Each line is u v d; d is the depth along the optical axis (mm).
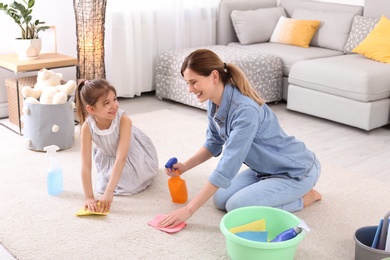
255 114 2268
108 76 4453
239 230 2242
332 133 3832
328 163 3248
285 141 2465
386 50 4145
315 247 2262
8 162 3107
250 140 2266
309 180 2521
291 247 2021
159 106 4406
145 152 2850
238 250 2037
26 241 2260
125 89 4559
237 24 4875
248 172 2680
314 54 4508
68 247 2221
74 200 2648
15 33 3924
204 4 4922
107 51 4387
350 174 3051
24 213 2502
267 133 2404
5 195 2678
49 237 2297
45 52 4129
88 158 2607
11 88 3727
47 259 2131
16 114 3750
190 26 4887
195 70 2215
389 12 4480
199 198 2330
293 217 2203
